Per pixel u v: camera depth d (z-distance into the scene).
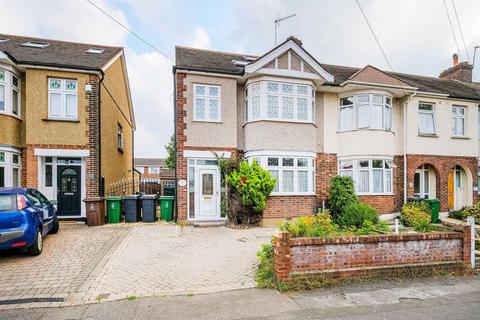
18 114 11.31
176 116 11.73
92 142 11.58
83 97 11.53
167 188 17.30
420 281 5.78
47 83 11.25
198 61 12.82
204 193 11.93
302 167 12.33
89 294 5.02
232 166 11.62
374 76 13.45
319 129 13.56
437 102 14.82
